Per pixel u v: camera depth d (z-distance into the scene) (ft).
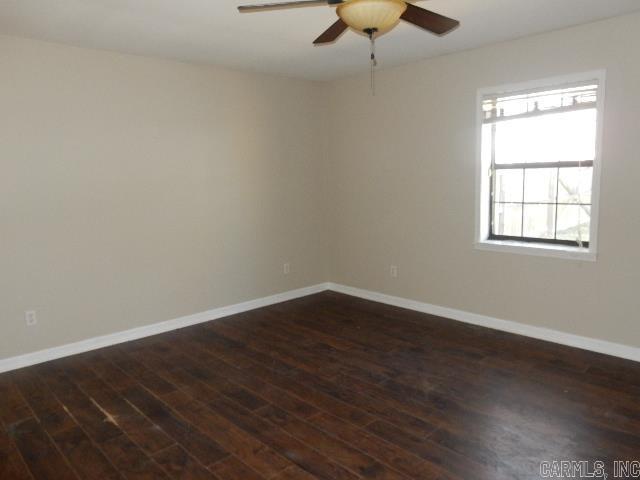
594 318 11.58
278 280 16.75
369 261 16.76
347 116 16.67
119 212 12.76
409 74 14.56
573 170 11.89
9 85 10.83
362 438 8.19
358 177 16.63
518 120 12.48
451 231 14.19
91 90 12.02
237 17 9.79
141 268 13.33
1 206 10.97
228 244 15.19
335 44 12.12
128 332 13.23
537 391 9.70
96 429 8.66
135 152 12.91
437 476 7.12
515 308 13.02
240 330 13.93
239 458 7.69
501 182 13.37
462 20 10.48
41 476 7.36
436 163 14.25
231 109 14.83
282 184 16.47
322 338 13.15
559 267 12.03
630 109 10.50
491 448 7.80
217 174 14.67
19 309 11.41
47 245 11.68
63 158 11.73
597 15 10.31
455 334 13.17
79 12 9.36
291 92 16.37
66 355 12.17
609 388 9.73
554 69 11.53
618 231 10.98
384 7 6.27
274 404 9.47
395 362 11.39
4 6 8.96
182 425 8.74
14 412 9.34
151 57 12.97
